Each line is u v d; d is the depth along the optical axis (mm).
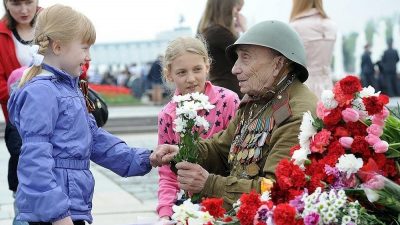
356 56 29312
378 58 27578
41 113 3824
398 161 3547
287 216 3186
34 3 5945
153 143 13242
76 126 3943
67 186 3885
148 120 17219
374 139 3482
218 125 4578
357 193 3379
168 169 4578
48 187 3771
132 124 16859
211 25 6238
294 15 7039
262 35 3955
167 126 4570
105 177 9383
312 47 6922
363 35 29156
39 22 4008
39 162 3779
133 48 34219
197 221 3426
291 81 3994
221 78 6164
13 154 5457
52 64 3998
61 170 3885
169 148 4168
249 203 3395
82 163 3973
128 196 8102
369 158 3473
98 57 33875
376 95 3574
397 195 3314
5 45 5934
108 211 7340
